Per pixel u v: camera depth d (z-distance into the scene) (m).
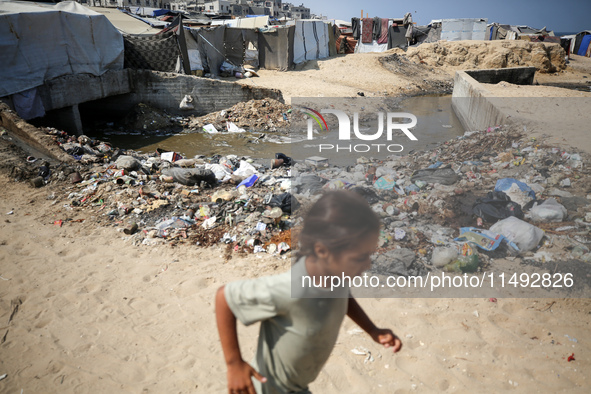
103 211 6.25
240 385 1.46
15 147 8.38
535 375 2.88
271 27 25.72
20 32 10.44
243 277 4.46
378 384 2.86
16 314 3.85
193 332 3.57
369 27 32.91
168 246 5.22
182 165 8.42
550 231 4.41
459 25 33.50
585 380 2.81
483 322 3.41
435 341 3.23
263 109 15.05
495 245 4.06
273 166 8.82
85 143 9.53
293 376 1.57
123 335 3.54
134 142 12.45
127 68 14.56
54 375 3.08
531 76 24.23
